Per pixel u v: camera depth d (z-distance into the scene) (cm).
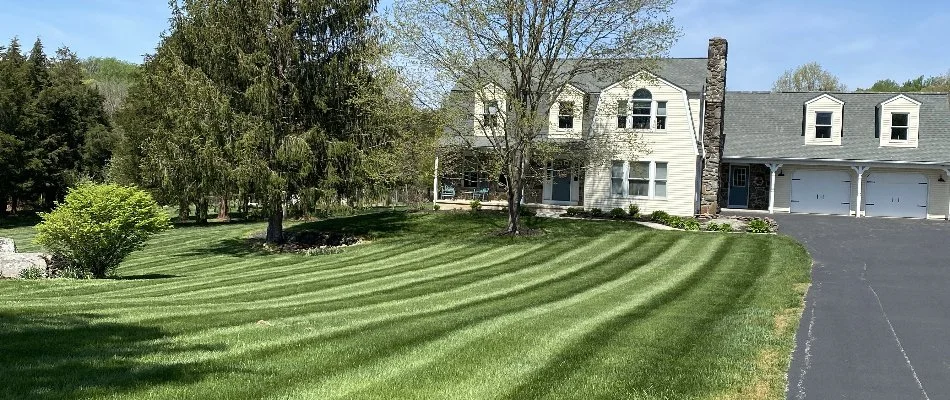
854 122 3094
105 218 1594
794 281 1307
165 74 2614
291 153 2272
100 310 1005
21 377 591
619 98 2453
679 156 2638
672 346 777
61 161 4066
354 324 898
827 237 2038
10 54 4219
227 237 2823
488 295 1247
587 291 1277
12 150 3734
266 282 1513
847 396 621
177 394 561
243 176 2239
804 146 3050
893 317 962
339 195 2461
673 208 2655
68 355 681
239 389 583
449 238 2291
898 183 2936
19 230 3662
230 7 2298
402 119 2308
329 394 580
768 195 3142
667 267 1576
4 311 958
